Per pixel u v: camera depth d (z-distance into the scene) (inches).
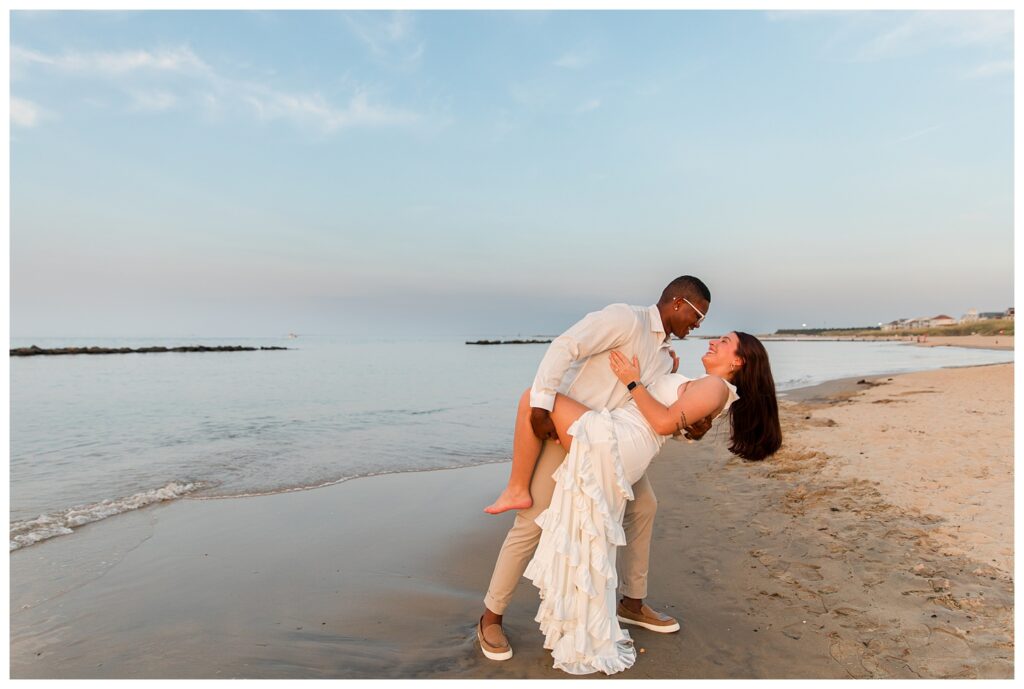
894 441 285.6
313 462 286.4
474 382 796.0
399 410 486.6
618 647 108.8
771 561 150.6
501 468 275.6
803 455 270.1
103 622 124.0
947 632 112.1
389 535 180.4
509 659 108.2
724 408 108.3
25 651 112.2
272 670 104.3
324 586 142.9
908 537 159.2
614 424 105.2
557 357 104.2
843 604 125.8
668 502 207.2
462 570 154.0
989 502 181.6
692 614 124.8
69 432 370.9
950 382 607.5
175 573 150.7
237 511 204.8
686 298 109.7
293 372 1010.7
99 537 177.6
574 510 104.7
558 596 103.3
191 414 457.7
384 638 117.1
